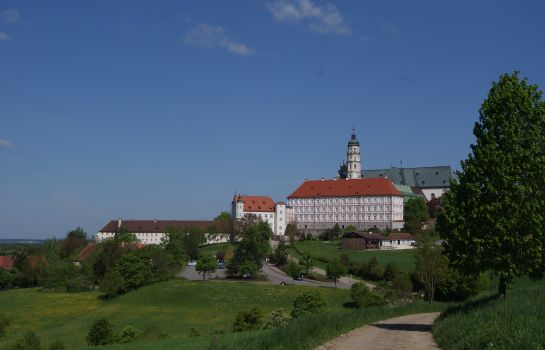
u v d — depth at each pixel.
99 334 82.94
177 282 155.50
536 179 45.56
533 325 31.55
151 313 125.69
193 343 48.41
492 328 32.19
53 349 73.12
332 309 119.94
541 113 47.19
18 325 120.62
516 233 44.81
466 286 104.69
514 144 46.31
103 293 155.88
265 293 137.38
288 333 36.59
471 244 46.28
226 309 126.62
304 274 166.62
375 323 53.16
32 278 186.75
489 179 46.25
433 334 42.03
